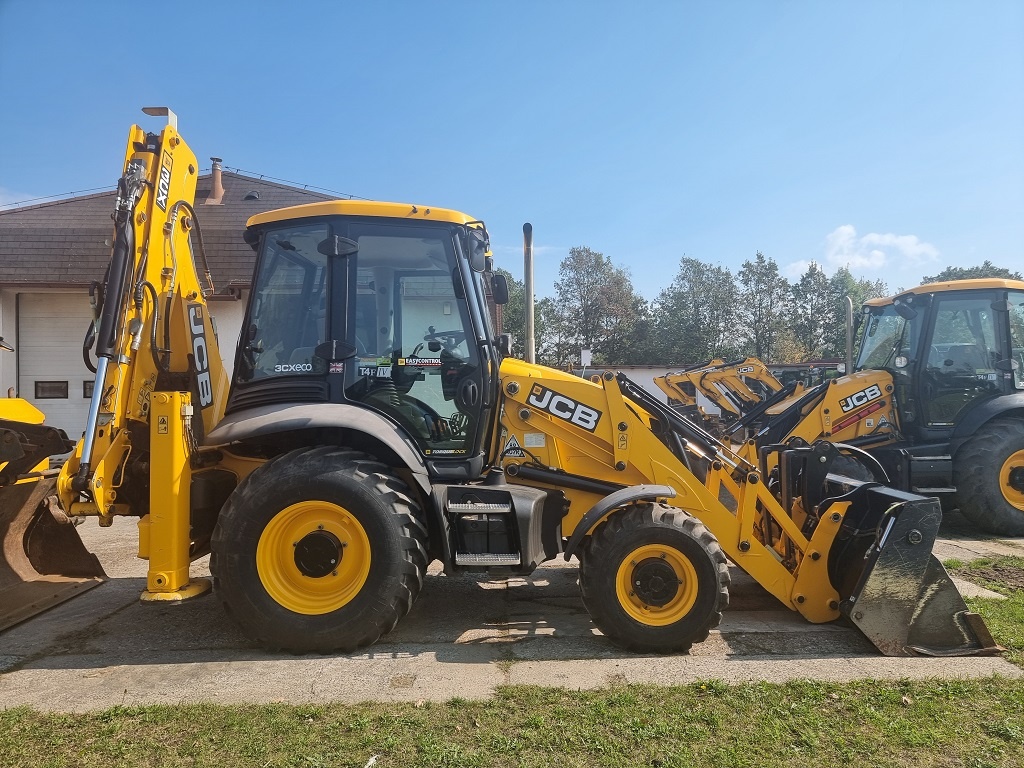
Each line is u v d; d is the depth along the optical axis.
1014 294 7.05
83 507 3.73
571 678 3.19
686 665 3.35
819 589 3.91
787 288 51.59
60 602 4.41
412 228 4.00
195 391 4.11
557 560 5.64
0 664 3.41
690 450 4.30
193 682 3.16
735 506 4.34
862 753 2.48
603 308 50.56
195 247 12.02
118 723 2.72
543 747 2.54
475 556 3.62
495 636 3.81
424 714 2.79
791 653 3.50
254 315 4.02
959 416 6.95
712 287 51.53
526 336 5.17
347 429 3.86
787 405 8.20
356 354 3.92
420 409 3.93
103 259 12.13
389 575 3.47
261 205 15.08
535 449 4.12
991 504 6.45
